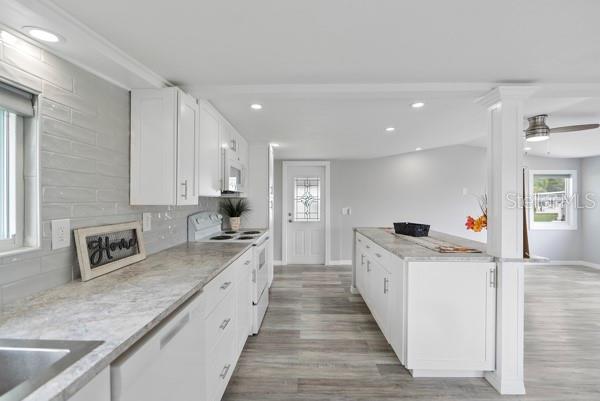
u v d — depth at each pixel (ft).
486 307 6.77
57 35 4.12
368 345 8.47
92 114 5.32
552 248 18.75
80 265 4.78
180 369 3.96
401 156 18.84
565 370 7.34
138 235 6.38
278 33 4.65
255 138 12.92
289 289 13.75
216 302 5.59
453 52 5.26
